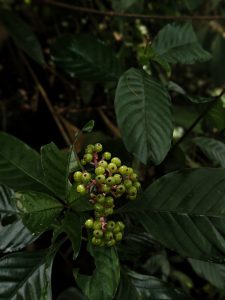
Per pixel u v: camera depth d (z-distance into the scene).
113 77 0.73
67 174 0.49
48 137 1.17
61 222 0.50
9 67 1.31
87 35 0.74
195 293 1.01
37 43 0.95
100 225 0.48
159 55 0.67
